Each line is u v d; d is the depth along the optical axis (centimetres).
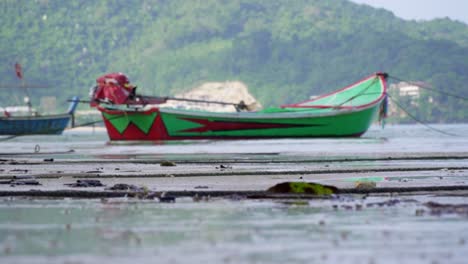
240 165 11381
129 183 8088
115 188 7325
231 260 3941
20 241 4456
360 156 14175
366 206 5919
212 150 17675
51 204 6178
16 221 5216
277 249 4225
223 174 9100
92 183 7769
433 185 7581
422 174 9231
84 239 4512
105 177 8888
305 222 5141
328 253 4131
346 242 4434
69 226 4981
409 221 5162
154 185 7831
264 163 11900
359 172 9600
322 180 8375
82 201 6381
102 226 4997
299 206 5959
